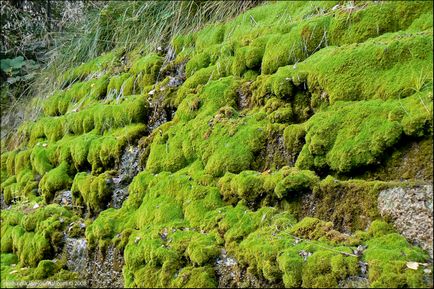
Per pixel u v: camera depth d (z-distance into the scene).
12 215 3.24
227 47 3.10
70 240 2.73
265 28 2.97
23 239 2.94
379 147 1.85
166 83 3.36
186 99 2.95
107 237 2.52
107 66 4.39
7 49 6.54
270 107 2.47
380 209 1.76
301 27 2.63
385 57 2.07
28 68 6.05
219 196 2.31
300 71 2.38
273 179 2.11
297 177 2.01
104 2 5.55
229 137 2.49
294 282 1.69
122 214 2.67
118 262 2.38
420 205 1.65
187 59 3.48
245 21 3.28
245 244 1.93
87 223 2.81
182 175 2.54
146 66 3.70
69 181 3.36
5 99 5.86
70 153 3.44
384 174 1.85
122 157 3.06
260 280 1.82
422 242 1.62
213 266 1.99
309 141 2.11
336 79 2.20
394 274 1.52
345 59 2.21
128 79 3.82
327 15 2.61
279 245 1.82
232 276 1.92
